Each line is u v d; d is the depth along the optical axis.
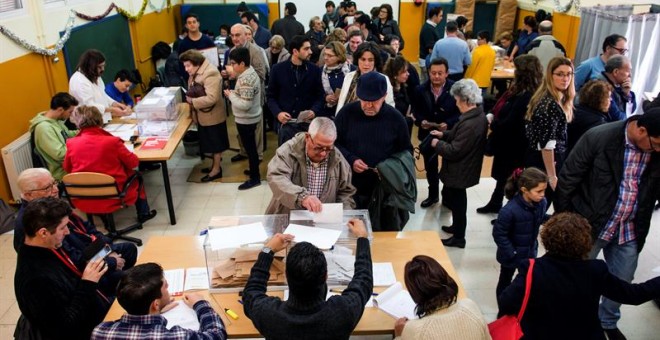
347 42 5.75
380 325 2.08
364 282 1.84
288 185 2.50
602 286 1.92
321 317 1.60
